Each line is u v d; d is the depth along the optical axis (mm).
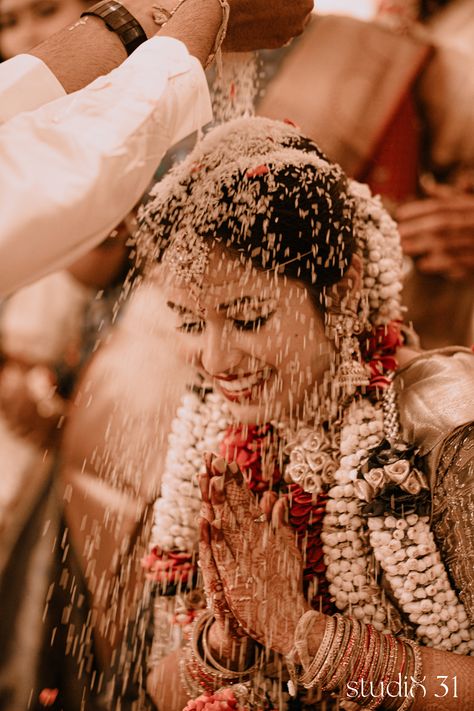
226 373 1198
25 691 1800
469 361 1265
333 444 1242
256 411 1243
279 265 1140
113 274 2148
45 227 923
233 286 1145
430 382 1240
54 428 2184
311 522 1216
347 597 1199
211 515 1153
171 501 1352
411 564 1152
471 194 2045
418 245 2090
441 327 2131
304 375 1222
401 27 1976
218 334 1178
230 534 1144
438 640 1165
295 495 1231
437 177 2057
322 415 1261
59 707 1803
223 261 1134
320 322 1205
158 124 1001
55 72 1059
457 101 1988
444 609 1162
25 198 918
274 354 1192
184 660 1301
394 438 1208
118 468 1736
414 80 1935
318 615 1142
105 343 1909
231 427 1334
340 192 1193
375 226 1272
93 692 1776
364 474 1178
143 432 1723
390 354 1321
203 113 1078
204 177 1157
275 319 1174
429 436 1183
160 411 1720
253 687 1257
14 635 1843
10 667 1833
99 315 2174
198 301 1160
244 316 1163
